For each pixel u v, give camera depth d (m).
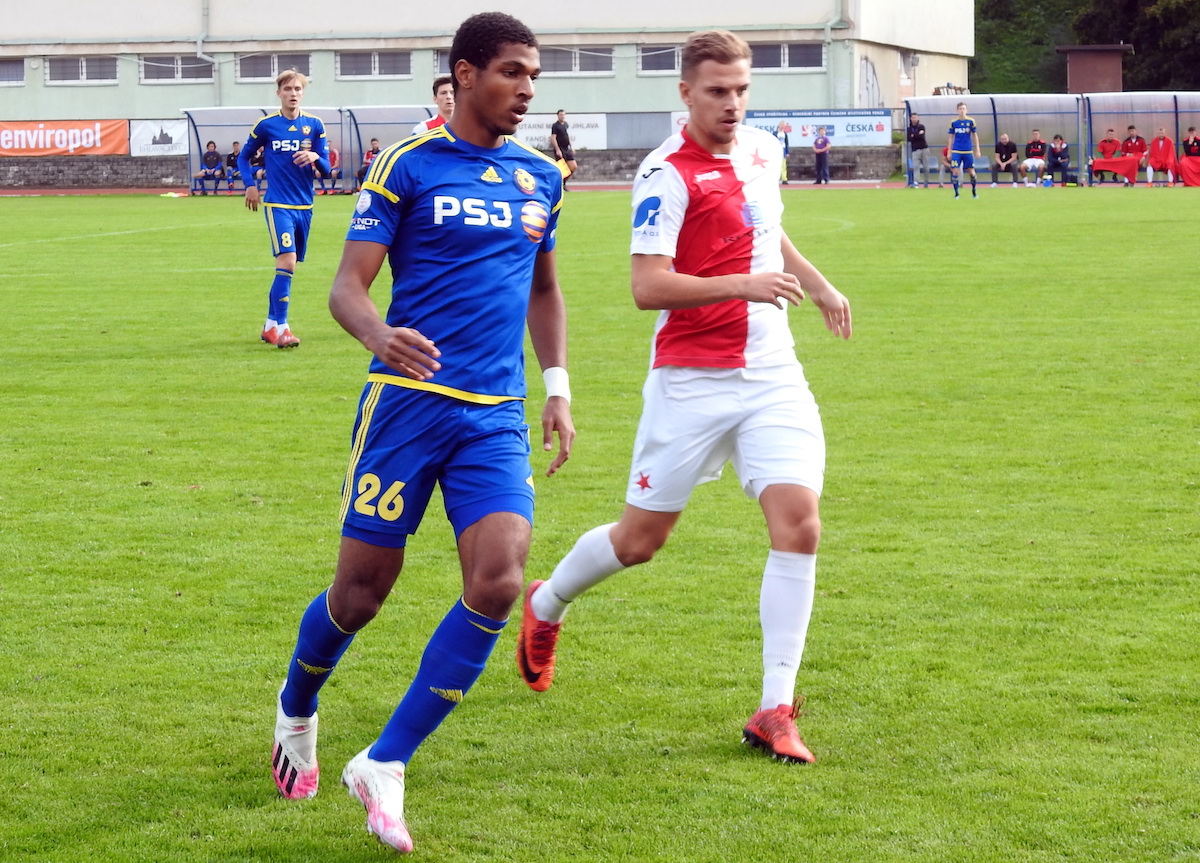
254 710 5.27
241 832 4.28
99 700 5.35
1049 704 5.17
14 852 4.14
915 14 63.84
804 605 4.95
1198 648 5.74
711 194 5.07
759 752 4.82
